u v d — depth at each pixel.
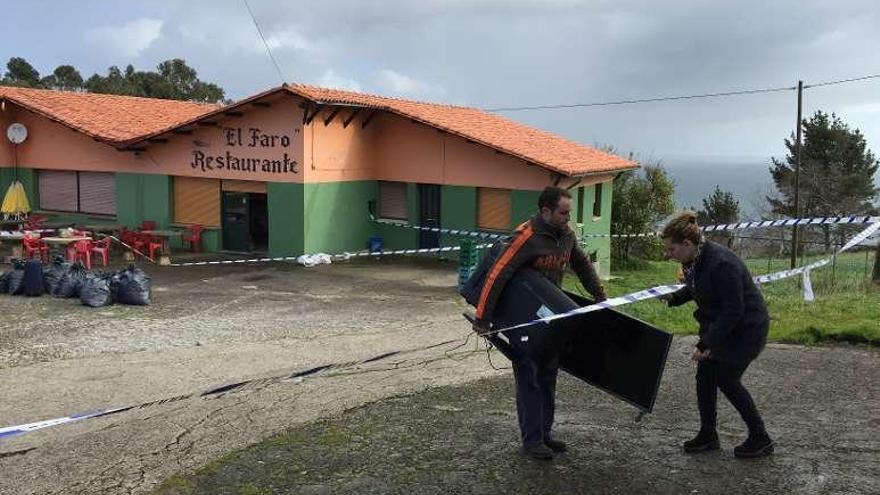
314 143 18.52
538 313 4.15
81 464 4.94
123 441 5.39
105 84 49.94
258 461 4.80
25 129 21.92
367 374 7.41
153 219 20.78
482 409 5.84
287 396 6.53
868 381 6.10
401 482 4.34
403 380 7.05
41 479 4.70
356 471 4.55
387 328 10.80
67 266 13.60
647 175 26.09
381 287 15.20
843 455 4.42
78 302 12.70
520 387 4.50
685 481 4.14
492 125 22.03
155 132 19.72
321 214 18.95
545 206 4.27
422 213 20.30
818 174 38.09
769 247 26.69
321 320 11.52
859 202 37.72
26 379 7.60
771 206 40.53
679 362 7.17
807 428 4.91
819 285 13.82
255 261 18.47
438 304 13.28
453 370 7.49
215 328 10.73
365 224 20.47
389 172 20.44
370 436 5.23
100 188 21.69
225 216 20.11
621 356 4.43
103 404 6.59
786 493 3.93
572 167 18.05
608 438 4.90
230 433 5.47
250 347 9.28
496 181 18.83
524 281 4.25
